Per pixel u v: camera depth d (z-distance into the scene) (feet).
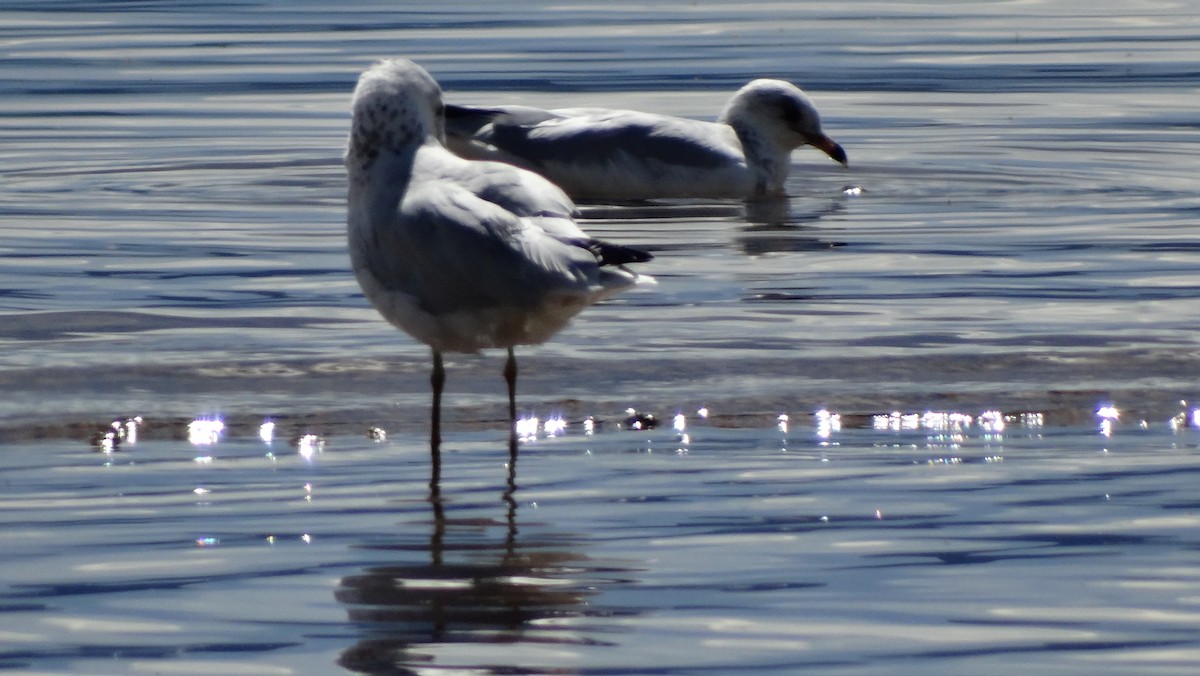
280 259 58.49
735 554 30.58
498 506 33.45
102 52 116.57
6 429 38.55
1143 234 62.75
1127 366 44.88
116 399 41.32
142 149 82.69
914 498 33.86
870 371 44.39
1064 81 105.50
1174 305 51.65
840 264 58.13
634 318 49.93
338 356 45.52
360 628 27.20
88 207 68.08
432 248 35.27
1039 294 53.36
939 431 39.11
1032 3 148.25
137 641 26.73
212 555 30.53
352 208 37.24
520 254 34.68
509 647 26.48
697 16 138.00
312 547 30.96
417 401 41.60
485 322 35.70
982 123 91.35
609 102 97.55
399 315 36.50
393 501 33.76
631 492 34.40
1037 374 44.09
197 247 60.39
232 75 106.42
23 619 27.55
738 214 69.00
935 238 62.75
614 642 26.66
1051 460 36.63
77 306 51.11
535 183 36.14
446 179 36.17
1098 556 30.35
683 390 42.60
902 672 25.55
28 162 78.79
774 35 127.24
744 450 37.50
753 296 53.06
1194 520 32.35
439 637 26.89
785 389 42.63
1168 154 81.41
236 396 41.86
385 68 37.11
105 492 34.17
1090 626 27.22
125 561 30.17
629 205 71.87
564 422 39.81
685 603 28.25
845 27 132.46
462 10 140.77
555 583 29.17
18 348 45.98
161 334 47.83
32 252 59.16
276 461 36.60
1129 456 36.91
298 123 90.53
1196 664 25.82
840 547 30.94
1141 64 112.27
